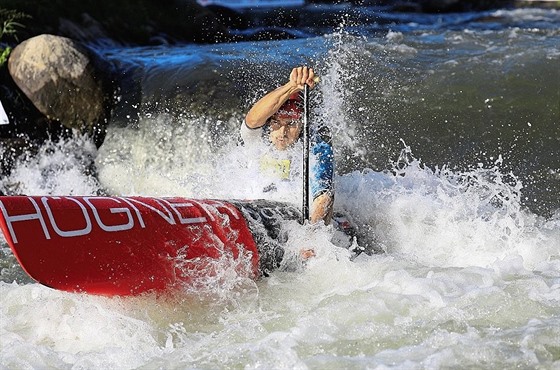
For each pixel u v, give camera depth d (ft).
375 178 76.33
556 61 103.19
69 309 55.83
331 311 53.57
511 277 59.26
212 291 56.90
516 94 97.50
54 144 105.81
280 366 46.85
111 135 106.52
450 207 73.26
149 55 117.91
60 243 50.06
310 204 65.16
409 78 102.32
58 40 108.06
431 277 58.44
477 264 64.54
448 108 97.30
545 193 85.10
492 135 93.97
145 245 53.62
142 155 102.83
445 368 45.24
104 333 53.26
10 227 48.49
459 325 50.67
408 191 75.15
